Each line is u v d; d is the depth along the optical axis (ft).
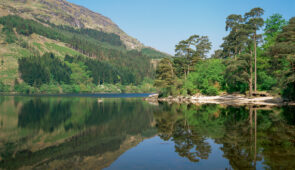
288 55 108.06
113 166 32.45
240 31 168.45
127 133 59.16
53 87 536.83
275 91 132.57
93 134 59.41
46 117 96.53
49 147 46.60
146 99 251.80
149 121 79.61
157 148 41.68
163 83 225.15
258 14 164.04
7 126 73.92
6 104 173.17
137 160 34.88
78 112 115.85
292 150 36.27
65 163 35.55
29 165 35.17
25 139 54.75
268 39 173.37
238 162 31.22
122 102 200.44
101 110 125.39
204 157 34.47
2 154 41.75
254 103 138.51
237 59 158.61
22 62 591.78
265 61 154.92
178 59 248.11
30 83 533.14
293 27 119.75
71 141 51.75
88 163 35.01
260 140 43.73
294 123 63.77
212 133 52.54
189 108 121.90
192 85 209.87
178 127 63.31
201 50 276.82
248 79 155.53
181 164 31.83
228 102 155.53
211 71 192.95
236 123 65.82
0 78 538.47
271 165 29.30
